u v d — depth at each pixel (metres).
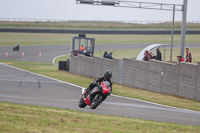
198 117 47.12
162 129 30.78
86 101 43.78
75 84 89.31
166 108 57.16
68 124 28.77
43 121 29.11
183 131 30.64
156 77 86.75
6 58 174.75
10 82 84.62
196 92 73.25
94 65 113.81
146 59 99.19
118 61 103.19
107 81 42.75
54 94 67.69
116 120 34.22
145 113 46.50
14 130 23.39
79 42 134.25
